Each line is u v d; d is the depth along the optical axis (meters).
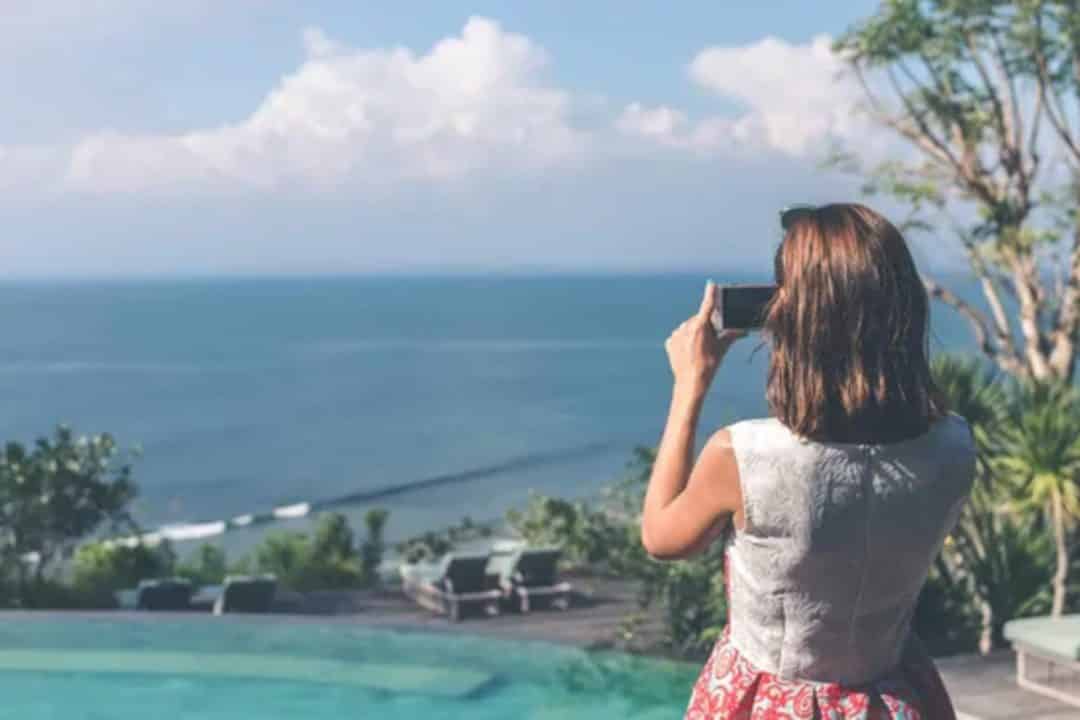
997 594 12.67
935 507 1.96
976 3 17.22
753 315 2.02
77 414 104.31
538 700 10.94
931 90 17.92
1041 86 17.80
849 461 1.93
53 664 11.88
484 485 64.75
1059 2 16.91
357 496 62.25
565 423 94.12
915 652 2.10
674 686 11.21
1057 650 8.91
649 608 14.20
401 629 12.68
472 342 187.50
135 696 11.26
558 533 19.33
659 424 92.31
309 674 11.59
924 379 1.99
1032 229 17.38
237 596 16.11
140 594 16.25
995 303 18.00
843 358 1.93
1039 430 12.23
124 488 19.94
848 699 1.98
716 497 1.97
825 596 1.95
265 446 85.12
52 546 19.41
